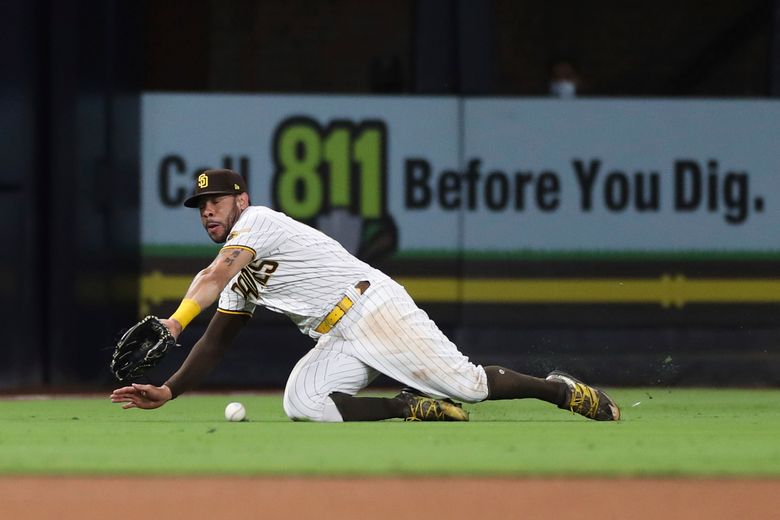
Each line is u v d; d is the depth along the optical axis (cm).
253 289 2391
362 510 1319
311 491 1457
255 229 2323
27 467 1673
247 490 1466
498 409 3009
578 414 2609
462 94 4366
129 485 1509
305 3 4819
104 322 4216
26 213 4119
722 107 4406
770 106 4416
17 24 4075
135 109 4297
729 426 2386
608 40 5078
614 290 4388
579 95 4806
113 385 4209
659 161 4394
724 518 1288
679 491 1474
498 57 5025
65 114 4150
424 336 2353
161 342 2236
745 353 4400
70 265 4172
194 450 1861
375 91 4803
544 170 4375
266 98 4328
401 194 4344
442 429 2205
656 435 2145
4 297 4097
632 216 4388
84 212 4188
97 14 4194
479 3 4366
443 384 2352
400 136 4344
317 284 2358
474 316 4366
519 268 4372
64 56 4141
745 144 4409
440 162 4353
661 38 5088
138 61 4325
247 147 4328
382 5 4850
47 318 4178
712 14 5062
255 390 4262
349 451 1836
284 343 4334
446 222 4353
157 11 4578
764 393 4031
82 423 2477
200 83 4653
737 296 4416
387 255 4344
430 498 1405
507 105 4359
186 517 1270
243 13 4775
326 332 2384
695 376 4384
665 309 4403
